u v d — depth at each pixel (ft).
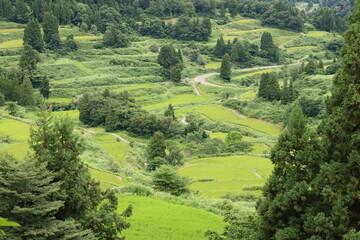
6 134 232.32
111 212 66.28
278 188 55.11
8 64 515.91
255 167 251.19
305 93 415.64
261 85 455.22
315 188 51.39
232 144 313.12
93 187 64.95
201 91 578.66
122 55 643.86
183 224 97.25
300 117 56.49
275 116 395.14
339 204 47.19
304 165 57.11
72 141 61.98
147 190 135.44
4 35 605.31
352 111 50.24
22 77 487.20
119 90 528.63
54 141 60.80
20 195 46.98
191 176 229.25
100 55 632.38
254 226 60.59
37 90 494.18
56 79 529.86
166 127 384.06
